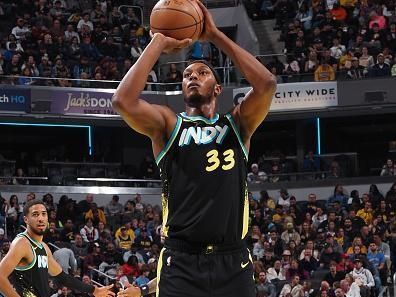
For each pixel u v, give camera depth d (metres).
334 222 18.80
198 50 23.84
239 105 4.46
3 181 21.95
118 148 25.45
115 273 16.47
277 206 19.88
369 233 18.06
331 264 16.19
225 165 4.30
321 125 25.25
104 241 17.92
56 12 25.66
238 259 4.33
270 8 27.19
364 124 25.59
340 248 17.09
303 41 24.33
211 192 4.27
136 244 17.86
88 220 18.70
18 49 23.33
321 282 15.62
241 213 4.36
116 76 23.39
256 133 26.17
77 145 25.45
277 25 26.48
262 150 26.25
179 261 4.29
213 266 4.28
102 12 26.02
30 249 7.32
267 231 19.03
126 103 4.18
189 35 4.32
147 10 27.73
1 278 7.07
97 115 22.89
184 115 4.42
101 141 25.47
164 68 24.73
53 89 22.53
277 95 22.89
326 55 23.27
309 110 22.98
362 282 15.78
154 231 18.97
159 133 4.36
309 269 16.69
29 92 22.31
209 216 4.24
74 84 22.88
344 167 23.27
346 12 25.06
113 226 19.92
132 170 23.84
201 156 4.29
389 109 23.33
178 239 4.31
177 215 4.29
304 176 22.81
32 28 24.08
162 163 4.37
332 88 22.77
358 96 22.70
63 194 21.92
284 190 20.95
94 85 23.05
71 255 15.76
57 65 23.02
